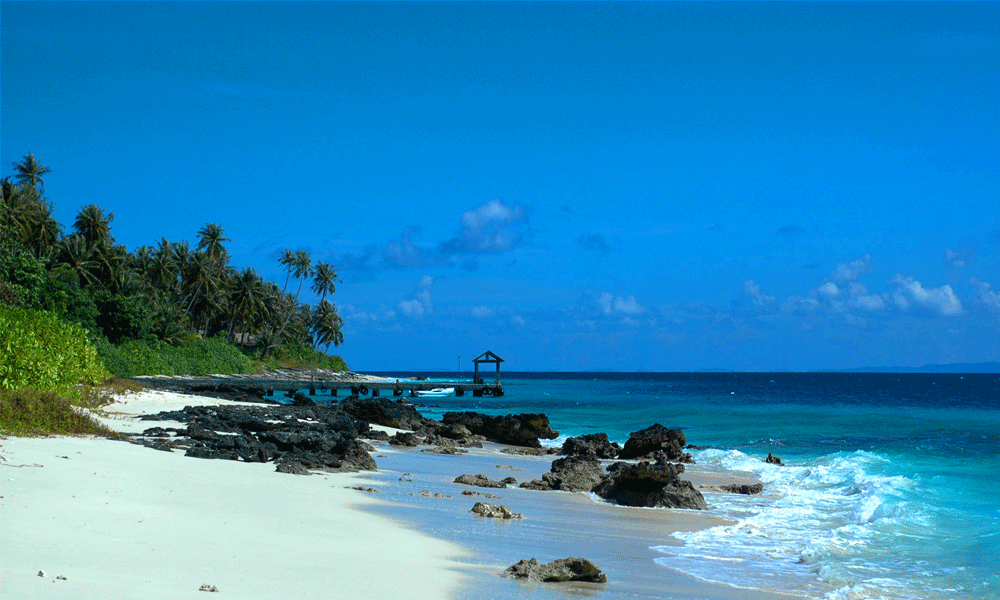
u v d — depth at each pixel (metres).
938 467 26.48
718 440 39.50
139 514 11.65
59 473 14.35
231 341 122.50
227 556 9.66
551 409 68.62
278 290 141.12
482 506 15.74
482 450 32.78
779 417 56.47
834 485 22.45
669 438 31.08
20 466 14.41
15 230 71.25
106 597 7.04
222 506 13.52
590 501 18.91
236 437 24.38
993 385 181.12
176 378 72.19
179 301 109.25
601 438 32.31
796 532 15.39
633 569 11.73
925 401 86.56
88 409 29.48
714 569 12.05
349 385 89.19
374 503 15.98
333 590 8.60
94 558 8.59
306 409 43.88
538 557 11.97
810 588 11.06
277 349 133.88
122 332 79.12
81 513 11.05
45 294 67.06
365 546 11.47
